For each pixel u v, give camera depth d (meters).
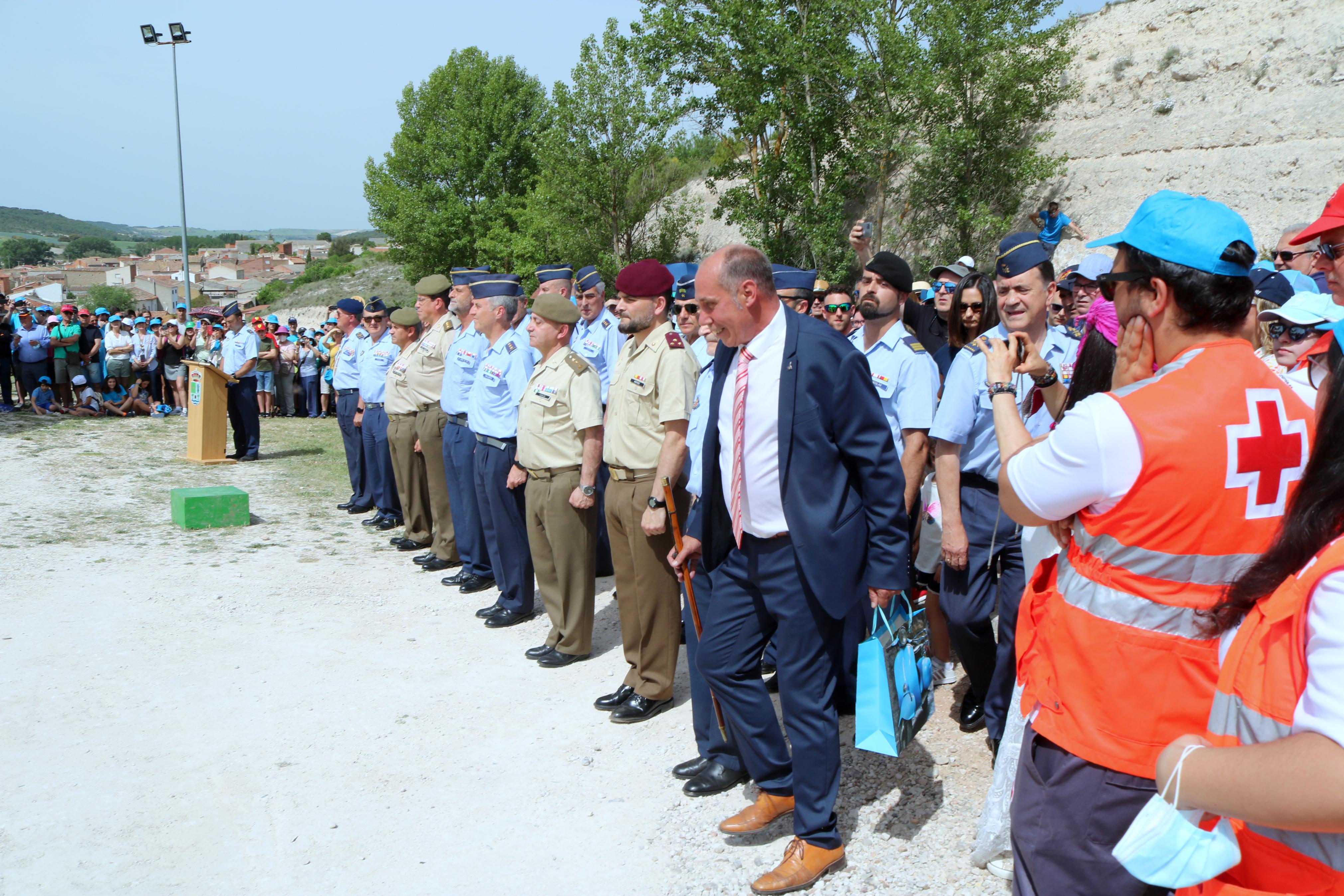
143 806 3.61
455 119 39.00
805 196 21.30
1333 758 1.13
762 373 3.03
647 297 4.25
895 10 20.14
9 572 6.67
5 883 3.12
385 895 3.06
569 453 4.91
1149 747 1.77
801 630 2.98
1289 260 4.81
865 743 2.89
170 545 7.56
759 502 3.03
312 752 4.04
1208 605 1.74
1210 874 1.35
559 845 3.33
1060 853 1.88
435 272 39.78
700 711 3.76
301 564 7.05
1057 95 18.62
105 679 4.82
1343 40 16.31
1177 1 19.50
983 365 3.51
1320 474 1.31
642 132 25.14
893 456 2.98
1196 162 16.97
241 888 3.11
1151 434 1.72
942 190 19.72
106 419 15.09
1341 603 1.20
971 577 3.68
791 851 3.00
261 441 13.78
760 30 21.05
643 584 4.26
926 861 3.04
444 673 4.96
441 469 6.81
